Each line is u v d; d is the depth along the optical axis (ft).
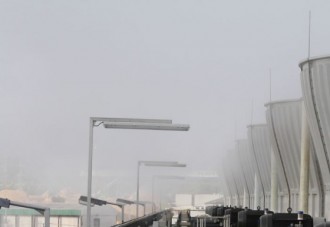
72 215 197.77
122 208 168.55
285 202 163.84
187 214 115.14
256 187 212.02
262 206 208.44
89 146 84.02
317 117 113.09
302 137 131.34
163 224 101.45
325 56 107.96
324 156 114.11
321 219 57.36
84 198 163.22
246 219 75.61
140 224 103.50
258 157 206.59
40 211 92.38
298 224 58.23
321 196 127.03
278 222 58.70
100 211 201.67
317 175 127.54
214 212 103.35
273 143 156.76
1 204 87.76
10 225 197.98
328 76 107.96
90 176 83.41
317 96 111.14
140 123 87.15
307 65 112.27
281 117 149.18
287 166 155.43
